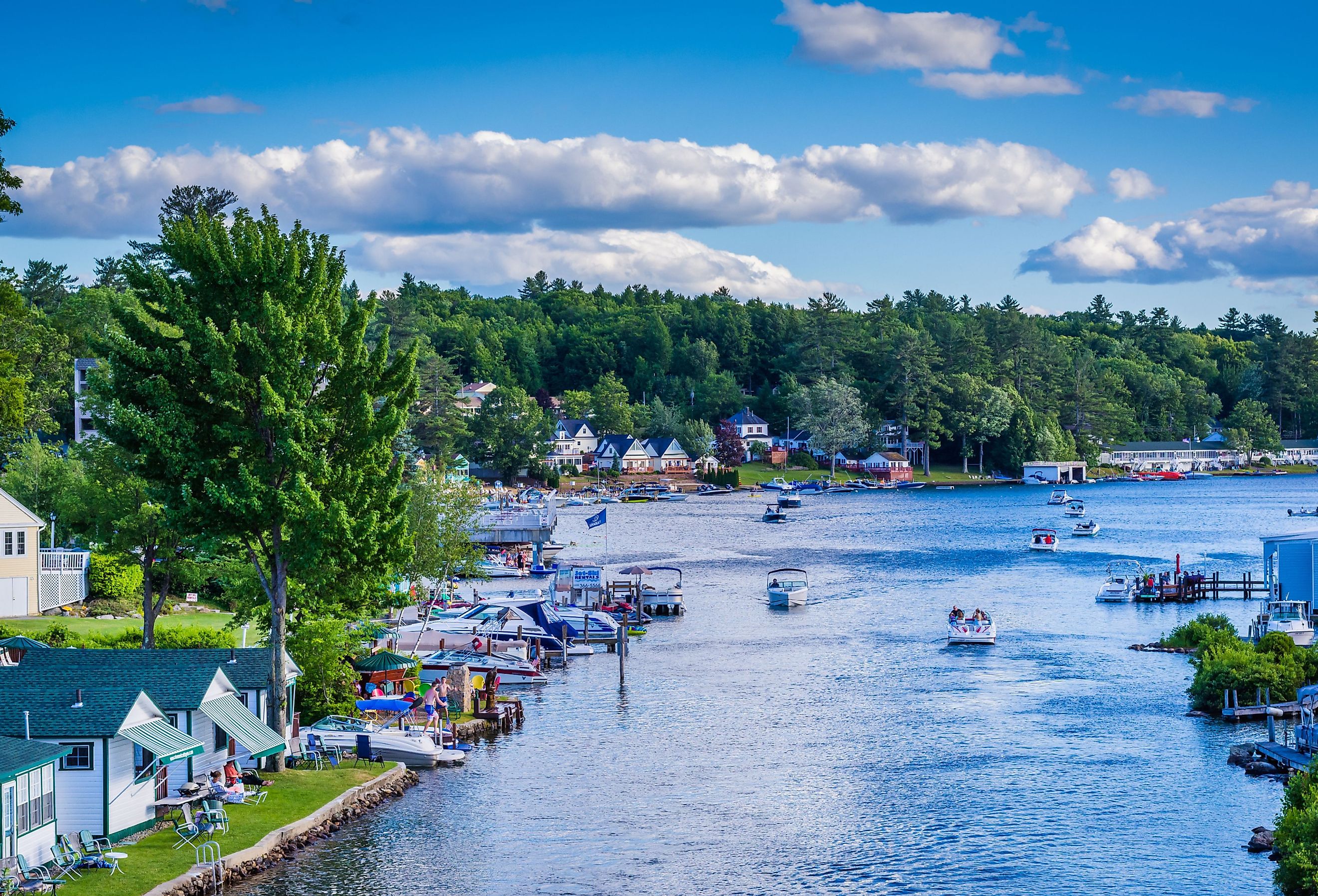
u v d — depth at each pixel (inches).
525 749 2422.5
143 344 2037.4
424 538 3796.8
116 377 2018.9
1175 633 3565.5
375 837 1875.0
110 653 1982.0
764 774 2237.9
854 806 2038.6
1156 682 3021.7
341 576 2129.7
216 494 1969.7
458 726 2522.1
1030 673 3164.4
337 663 2487.7
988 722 2618.1
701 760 2337.6
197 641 2726.4
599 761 2329.0
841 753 2379.4
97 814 1631.4
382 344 2112.5
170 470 2014.0
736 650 3555.6
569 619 3718.0
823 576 5344.5
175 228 2031.3
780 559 6053.2
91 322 6879.9
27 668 1927.9
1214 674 2684.5
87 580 3457.2
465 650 3161.9
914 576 5339.6
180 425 2001.7
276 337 1983.3
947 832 1905.8
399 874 1720.0
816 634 3833.7
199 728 1873.8
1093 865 1755.7
